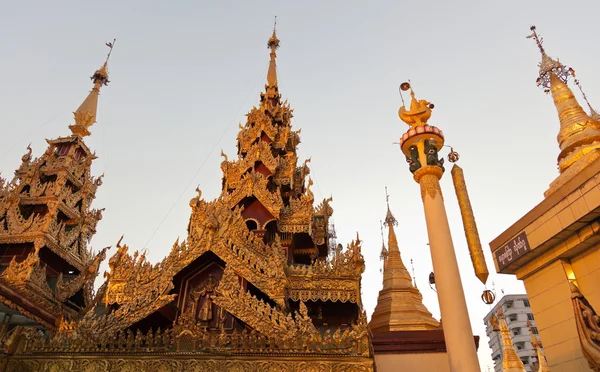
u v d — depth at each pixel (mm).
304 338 12023
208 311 14531
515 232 15266
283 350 11852
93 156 28016
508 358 26812
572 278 13461
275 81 32031
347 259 15992
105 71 32281
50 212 23016
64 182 25469
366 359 11594
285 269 15477
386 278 19875
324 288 15352
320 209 22453
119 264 15555
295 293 15164
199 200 17016
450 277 12688
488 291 13039
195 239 15375
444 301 12438
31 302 16500
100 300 16344
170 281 14266
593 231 12367
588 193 12102
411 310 17844
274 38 35719
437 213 13906
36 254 21078
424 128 15281
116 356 12125
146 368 11906
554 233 13305
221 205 16547
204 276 15750
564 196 13039
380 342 15094
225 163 23766
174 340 12273
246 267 14461
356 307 16062
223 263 15594
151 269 14938
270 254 15375
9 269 20125
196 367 11820
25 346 12586
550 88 18719
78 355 12242
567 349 13156
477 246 13672
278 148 25531
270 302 14594
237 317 12930
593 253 12922
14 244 22484
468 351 11539
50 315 16906
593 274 12844
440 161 15047
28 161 26062
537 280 14836
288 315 12789
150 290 14039
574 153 15891
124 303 14383
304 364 11680
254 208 20766
